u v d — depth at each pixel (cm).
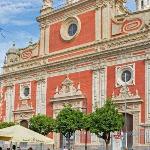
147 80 4578
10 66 6569
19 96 6272
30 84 6125
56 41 5903
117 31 5059
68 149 4841
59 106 5559
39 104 5881
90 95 5144
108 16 5197
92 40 5328
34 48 6259
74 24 5738
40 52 6116
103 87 5016
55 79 5716
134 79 4712
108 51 5012
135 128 4616
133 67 4747
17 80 6388
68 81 5472
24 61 6319
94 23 5359
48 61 5931
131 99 4678
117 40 4991
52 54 5872
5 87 6581
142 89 4609
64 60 5584
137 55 4728
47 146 5631
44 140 3288
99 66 5109
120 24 5047
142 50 4684
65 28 5834
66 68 5569
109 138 4347
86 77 5253
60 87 5603
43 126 5047
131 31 4900
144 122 4531
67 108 4725
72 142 5281
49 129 5097
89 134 5072
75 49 5512
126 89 4753
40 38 6181
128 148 4628
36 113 5897
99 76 5094
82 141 5144
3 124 5434
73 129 4575
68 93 5428
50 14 6069
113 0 5278
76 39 5572
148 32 4678
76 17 5656
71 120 4566
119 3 5366
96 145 4941
